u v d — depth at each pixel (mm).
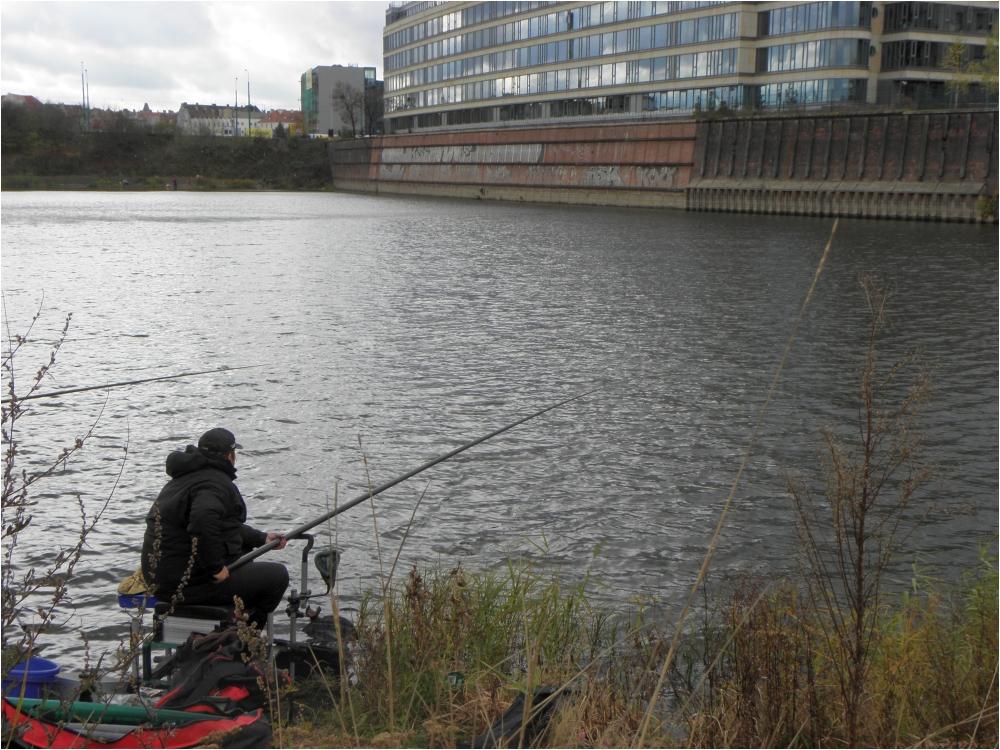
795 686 4422
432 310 26719
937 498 11328
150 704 4469
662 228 58156
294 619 5363
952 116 58812
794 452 13461
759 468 12773
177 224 62469
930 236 49406
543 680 4988
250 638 4613
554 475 12523
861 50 68312
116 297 28844
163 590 5125
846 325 23906
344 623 5520
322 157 143250
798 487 11461
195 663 4758
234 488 5289
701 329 23609
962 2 67938
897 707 4539
